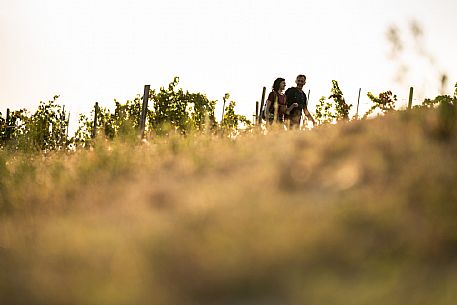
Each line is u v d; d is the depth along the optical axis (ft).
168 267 16.81
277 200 21.50
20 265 19.27
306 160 27.91
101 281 16.06
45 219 25.14
